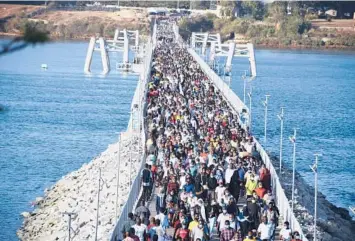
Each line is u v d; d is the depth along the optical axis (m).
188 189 57.72
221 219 52.88
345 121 170.12
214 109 103.19
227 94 124.75
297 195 77.12
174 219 53.22
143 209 54.44
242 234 54.44
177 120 89.62
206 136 79.88
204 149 70.69
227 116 96.25
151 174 66.00
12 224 81.06
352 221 80.19
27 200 92.38
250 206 55.22
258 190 60.09
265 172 63.75
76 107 175.25
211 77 153.38
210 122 89.88
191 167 62.91
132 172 81.94
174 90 122.19
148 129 89.94
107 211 70.62
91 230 66.38
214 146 72.12
